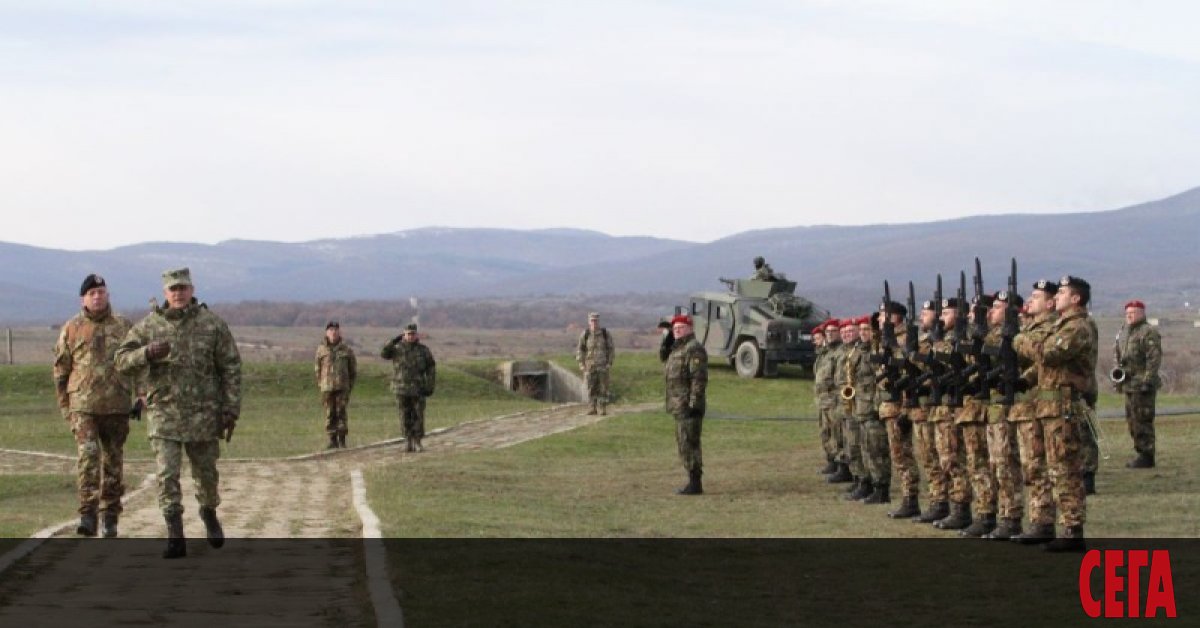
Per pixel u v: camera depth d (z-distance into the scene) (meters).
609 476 24.48
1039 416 15.15
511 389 47.31
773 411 37.72
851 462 21.02
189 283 14.23
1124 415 30.58
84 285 15.72
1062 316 14.94
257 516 17.70
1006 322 15.62
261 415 37.16
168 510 14.04
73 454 27.94
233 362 14.41
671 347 22.20
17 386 40.47
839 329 23.67
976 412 16.70
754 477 24.17
